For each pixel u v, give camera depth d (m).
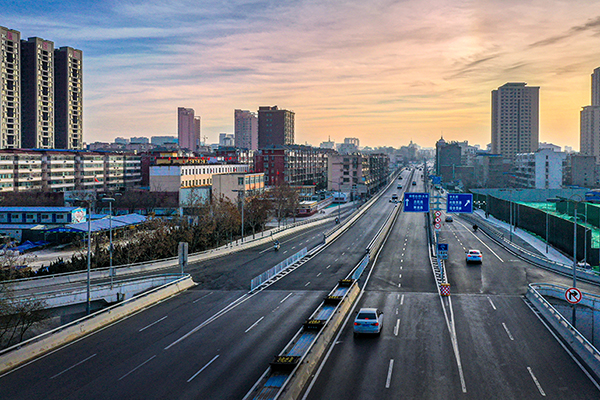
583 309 42.66
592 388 24.88
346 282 50.97
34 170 150.25
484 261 67.56
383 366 28.02
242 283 54.66
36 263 72.38
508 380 25.89
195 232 82.75
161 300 46.88
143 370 27.80
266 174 195.75
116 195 137.62
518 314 39.81
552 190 165.38
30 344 31.20
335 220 126.25
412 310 41.22
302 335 34.00
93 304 48.50
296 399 23.44
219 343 32.69
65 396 24.30
